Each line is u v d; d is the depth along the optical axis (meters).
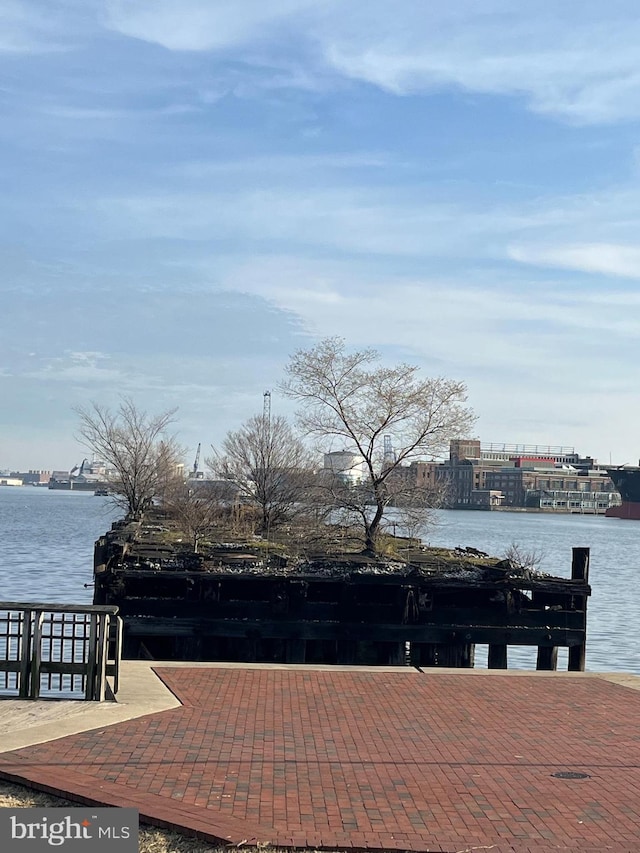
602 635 34.19
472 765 10.19
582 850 7.78
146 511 59.12
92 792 8.74
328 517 43.12
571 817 8.58
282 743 10.80
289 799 8.83
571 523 171.88
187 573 24.33
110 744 10.43
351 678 14.95
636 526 166.12
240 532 41.31
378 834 8.02
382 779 9.58
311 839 7.84
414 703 13.26
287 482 48.38
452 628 24.84
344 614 24.84
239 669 15.32
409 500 35.50
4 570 51.06
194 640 24.28
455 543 85.06
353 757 10.34
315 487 38.00
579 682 15.21
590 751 10.88
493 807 8.80
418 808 8.73
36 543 74.06
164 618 24.20
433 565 27.22
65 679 18.52
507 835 8.09
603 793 9.29
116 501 80.69
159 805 8.48
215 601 24.38
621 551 90.31
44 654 21.38
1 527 97.81
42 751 10.05
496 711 12.90
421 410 35.97
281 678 14.71
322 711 12.52
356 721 12.04
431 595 25.00
